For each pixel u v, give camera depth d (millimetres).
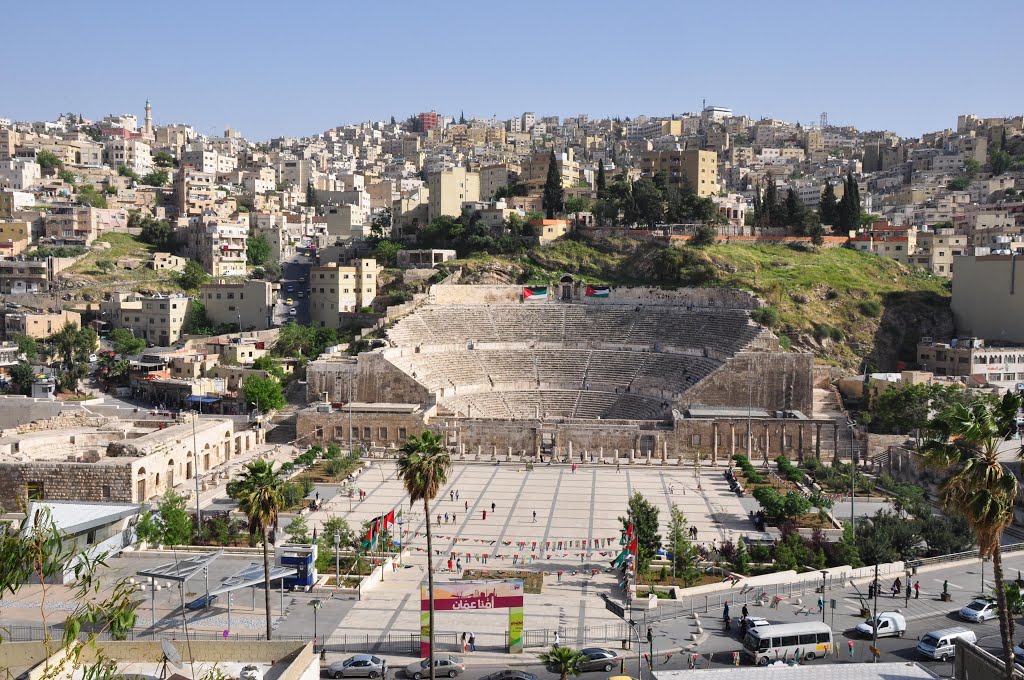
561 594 83125
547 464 145750
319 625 74000
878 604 78438
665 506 117312
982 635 70875
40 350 193000
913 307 198750
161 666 47438
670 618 76188
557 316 194375
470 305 196875
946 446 49781
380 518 96812
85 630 68750
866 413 151875
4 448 122250
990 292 188125
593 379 177125
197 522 101500
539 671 66125
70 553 36781
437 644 71062
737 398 157625
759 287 196250
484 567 91750
